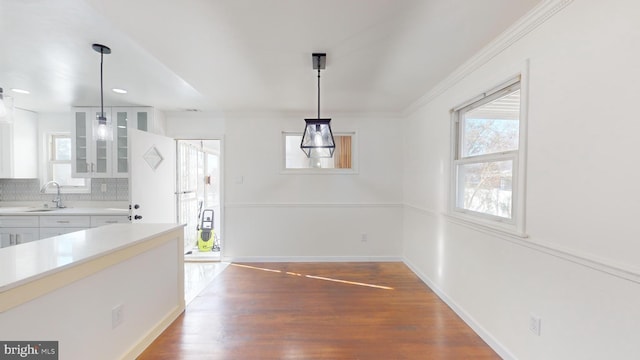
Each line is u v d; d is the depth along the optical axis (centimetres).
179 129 414
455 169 267
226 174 415
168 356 196
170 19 164
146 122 379
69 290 144
